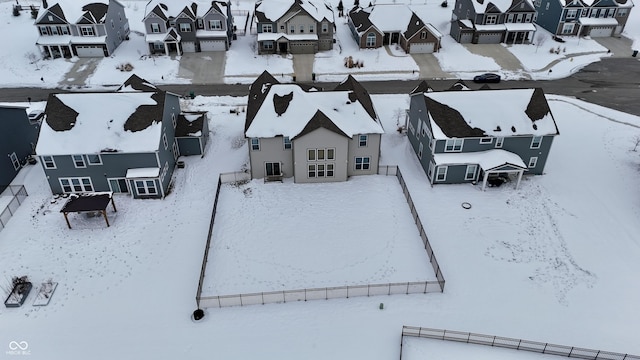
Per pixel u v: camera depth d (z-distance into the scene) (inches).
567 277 1412.4
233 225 1593.3
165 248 1496.1
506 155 1745.8
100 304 1309.1
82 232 1552.7
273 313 1282.0
